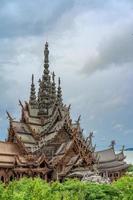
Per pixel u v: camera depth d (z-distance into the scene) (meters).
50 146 110.94
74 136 109.31
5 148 106.88
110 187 57.16
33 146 110.81
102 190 55.94
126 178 66.19
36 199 37.56
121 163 136.62
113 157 136.62
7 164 102.50
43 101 124.00
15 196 37.34
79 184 56.97
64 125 113.31
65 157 107.19
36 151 108.44
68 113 115.75
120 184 60.78
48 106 123.44
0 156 103.50
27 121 117.62
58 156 107.88
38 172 103.50
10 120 114.56
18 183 54.97
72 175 102.19
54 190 52.50
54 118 117.44
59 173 104.00
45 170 104.19
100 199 54.75
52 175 105.00
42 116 120.75
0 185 42.84
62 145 110.81
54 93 135.50
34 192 39.06
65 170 104.88
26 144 110.50
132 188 57.41
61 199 41.03
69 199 41.31
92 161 112.06
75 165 105.69
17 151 109.12
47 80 130.00
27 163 103.56
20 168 102.50
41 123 119.50
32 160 104.44
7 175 101.88
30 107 122.62
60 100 144.12
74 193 46.44
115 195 56.22
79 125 116.25
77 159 106.94
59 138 112.38
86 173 100.06
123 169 135.62
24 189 47.34
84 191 55.03
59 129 112.25
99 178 93.88
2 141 107.88
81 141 110.50
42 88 127.81
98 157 126.88
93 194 54.81
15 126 114.00
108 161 134.25
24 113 119.56
